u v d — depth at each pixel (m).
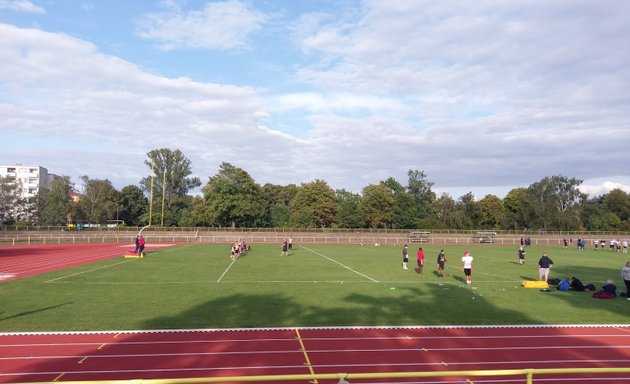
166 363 11.01
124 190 117.06
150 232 80.62
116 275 28.22
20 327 14.35
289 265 35.81
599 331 14.63
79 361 11.10
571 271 34.03
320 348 12.40
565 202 120.00
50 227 79.88
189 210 115.94
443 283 25.73
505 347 12.70
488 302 19.62
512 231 93.62
